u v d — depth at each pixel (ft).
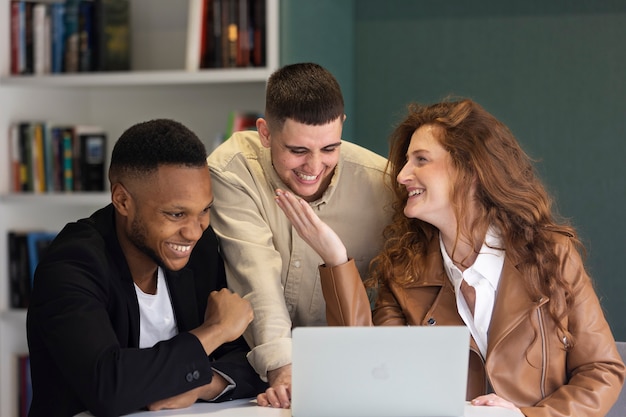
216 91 13.44
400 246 8.77
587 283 8.52
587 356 8.31
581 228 12.43
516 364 8.14
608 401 8.11
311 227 7.89
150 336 7.89
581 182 12.44
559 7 12.46
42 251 13.11
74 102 13.87
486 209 8.45
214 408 7.23
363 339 6.47
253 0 12.28
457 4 12.76
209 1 12.37
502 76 12.65
